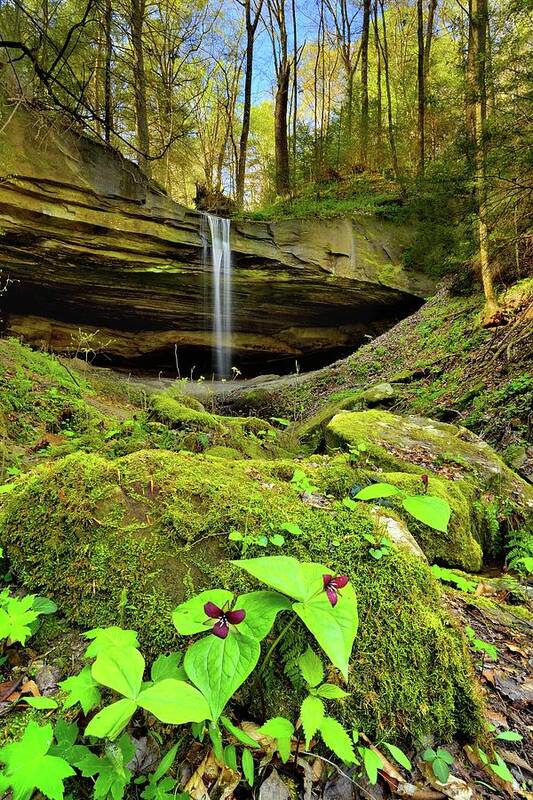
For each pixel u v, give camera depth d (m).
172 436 3.58
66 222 9.91
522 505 3.57
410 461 3.79
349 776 1.09
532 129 5.90
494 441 5.68
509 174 6.38
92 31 5.21
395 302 13.53
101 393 7.11
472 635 1.83
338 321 14.63
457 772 1.18
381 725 1.18
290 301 13.62
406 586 1.41
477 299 9.71
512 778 1.19
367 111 16.94
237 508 1.54
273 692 1.18
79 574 1.37
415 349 10.08
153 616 1.26
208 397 11.02
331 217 13.21
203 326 13.80
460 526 2.88
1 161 8.73
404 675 1.25
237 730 1.02
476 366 7.66
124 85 10.06
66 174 9.59
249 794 1.01
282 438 5.23
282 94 17.73
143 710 1.11
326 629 0.97
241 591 1.31
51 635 1.29
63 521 1.46
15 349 6.00
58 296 11.71
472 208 7.16
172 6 8.84
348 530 1.56
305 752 1.10
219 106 21.98
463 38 9.34
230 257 12.42
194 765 1.05
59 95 5.79
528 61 5.79
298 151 17.95
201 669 0.93
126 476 1.58
